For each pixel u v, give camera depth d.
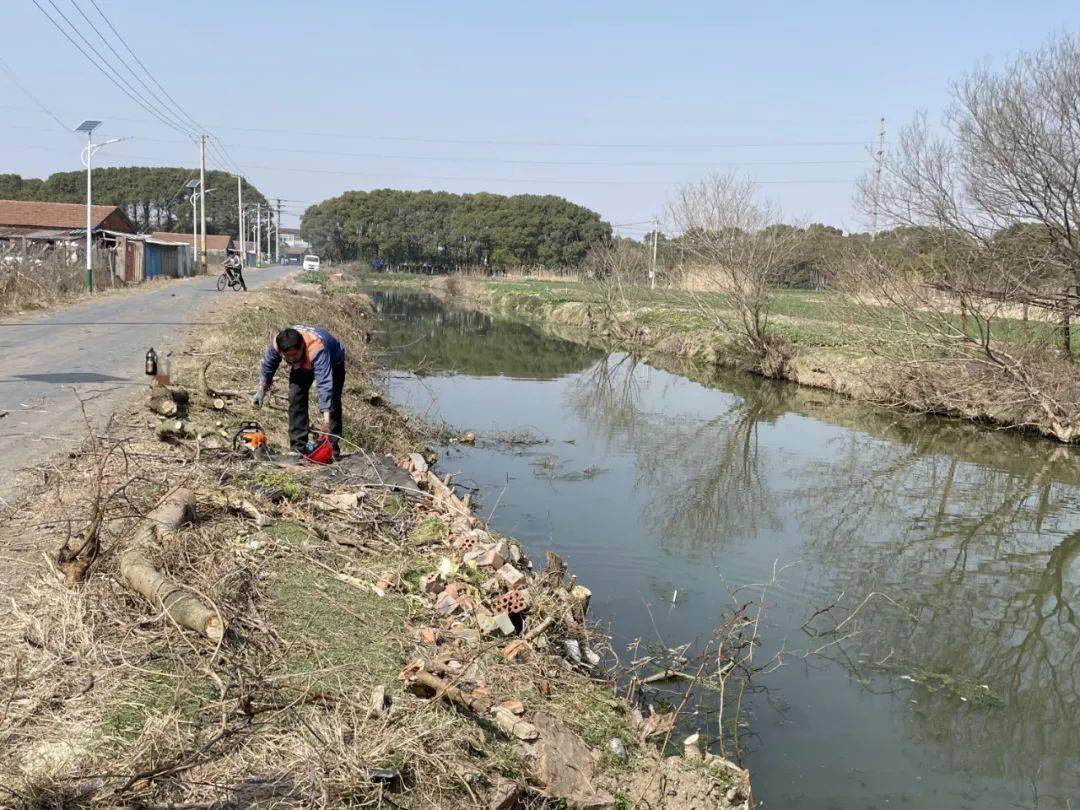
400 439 11.91
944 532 11.42
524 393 21.64
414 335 35.00
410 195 100.62
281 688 4.25
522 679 5.20
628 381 24.95
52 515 5.90
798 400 22.03
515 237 89.12
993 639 8.20
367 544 6.62
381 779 3.75
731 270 25.89
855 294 22.30
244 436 8.15
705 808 4.48
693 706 6.40
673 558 9.71
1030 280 17.70
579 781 4.40
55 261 26.73
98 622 4.53
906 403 19.89
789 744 6.07
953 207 18.39
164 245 43.91
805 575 9.56
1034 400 17.41
